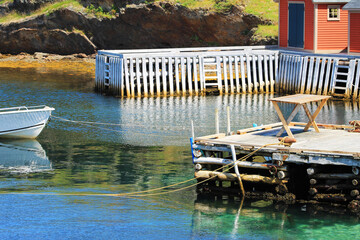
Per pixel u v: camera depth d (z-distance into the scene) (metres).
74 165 28.89
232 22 63.41
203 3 65.31
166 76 52.19
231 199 23.98
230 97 49.22
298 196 23.94
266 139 24.73
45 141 34.12
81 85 55.97
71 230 21.05
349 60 45.59
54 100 47.41
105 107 44.22
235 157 23.70
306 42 51.94
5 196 24.44
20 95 49.84
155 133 35.25
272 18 61.75
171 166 28.36
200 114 41.09
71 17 72.75
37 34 74.94
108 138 34.25
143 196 24.41
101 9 71.75
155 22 67.56
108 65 51.25
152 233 20.75
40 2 77.06
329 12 50.69
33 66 68.94
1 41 77.31
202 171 24.73
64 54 75.06
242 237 20.38
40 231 20.95
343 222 21.41
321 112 41.31
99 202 23.72
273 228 21.02
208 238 20.31
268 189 24.52
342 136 25.14
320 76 46.75
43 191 25.08
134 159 29.69
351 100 45.59
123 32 70.62
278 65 51.59
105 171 27.80
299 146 23.09
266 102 46.28
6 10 79.19
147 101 47.28
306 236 20.36
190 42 67.56
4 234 20.70
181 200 23.94
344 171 22.81
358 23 46.84
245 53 50.94
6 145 33.56
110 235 20.59
